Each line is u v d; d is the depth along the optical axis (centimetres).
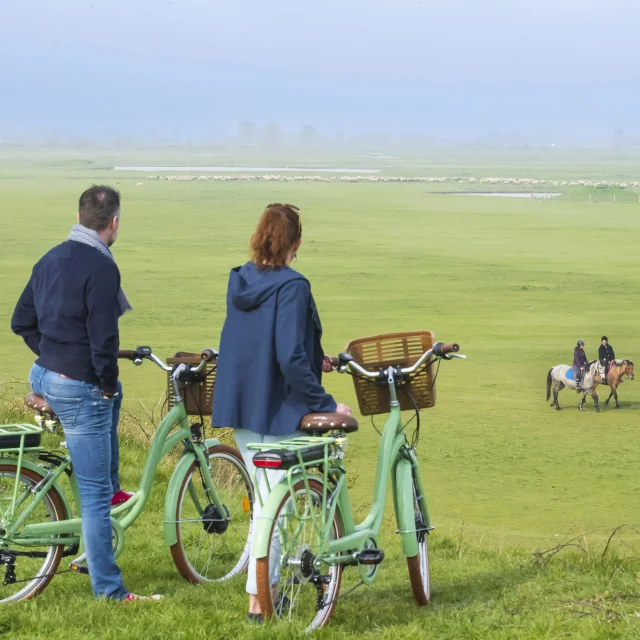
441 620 891
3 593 920
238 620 835
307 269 11012
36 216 18188
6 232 14962
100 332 884
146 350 1005
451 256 12438
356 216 19125
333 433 886
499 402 5203
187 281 10081
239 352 862
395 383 950
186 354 1008
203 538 1077
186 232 15550
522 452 4041
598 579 1084
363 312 8275
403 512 942
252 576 838
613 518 3002
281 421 859
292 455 809
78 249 902
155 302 8675
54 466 930
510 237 15025
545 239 14738
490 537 2417
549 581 1089
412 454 978
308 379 846
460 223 17625
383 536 1474
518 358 6469
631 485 3494
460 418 4766
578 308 8550
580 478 3612
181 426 1006
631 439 4362
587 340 7112
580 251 13088
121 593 915
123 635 791
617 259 12138
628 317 8100
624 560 1216
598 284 9925
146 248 13225
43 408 938
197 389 995
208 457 1023
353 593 1004
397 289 9600
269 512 816
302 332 852
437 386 5606
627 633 826
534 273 10762
